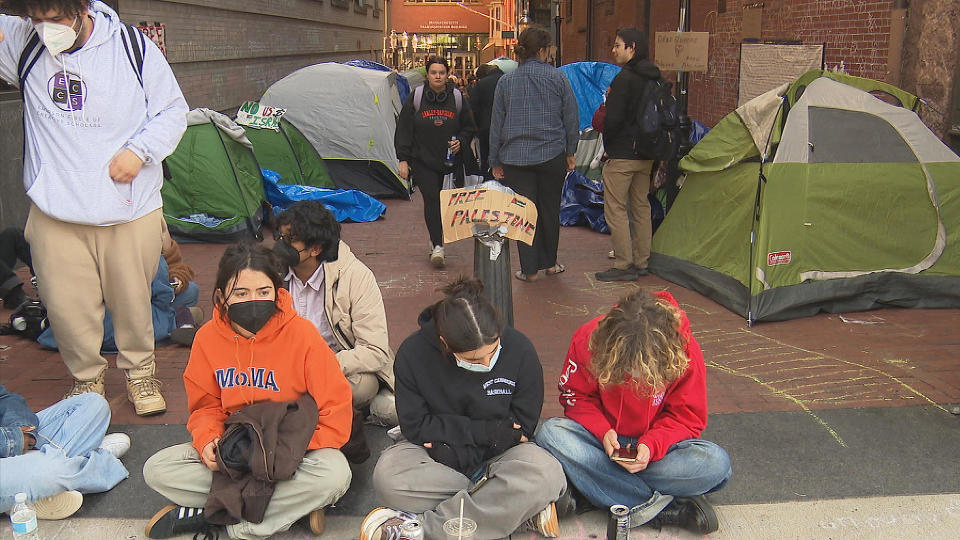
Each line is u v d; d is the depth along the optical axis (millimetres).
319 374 3041
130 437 3809
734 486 3338
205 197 7844
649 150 6004
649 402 3014
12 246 5656
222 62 11125
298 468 2953
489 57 33781
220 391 3145
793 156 5254
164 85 3906
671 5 13062
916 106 5594
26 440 3193
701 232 6035
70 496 3104
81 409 3402
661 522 3104
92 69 3619
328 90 10305
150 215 3926
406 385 3049
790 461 3529
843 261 5484
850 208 5402
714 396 4211
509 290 4555
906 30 6934
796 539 2988
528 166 6094
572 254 7293
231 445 2928
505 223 4340
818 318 5453
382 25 26453
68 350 3961
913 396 4184
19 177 6961
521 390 3045
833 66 8219
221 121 8156
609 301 5906
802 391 4258
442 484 2969
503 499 2867
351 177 10445
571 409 3209
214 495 2898
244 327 2922
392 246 7820
